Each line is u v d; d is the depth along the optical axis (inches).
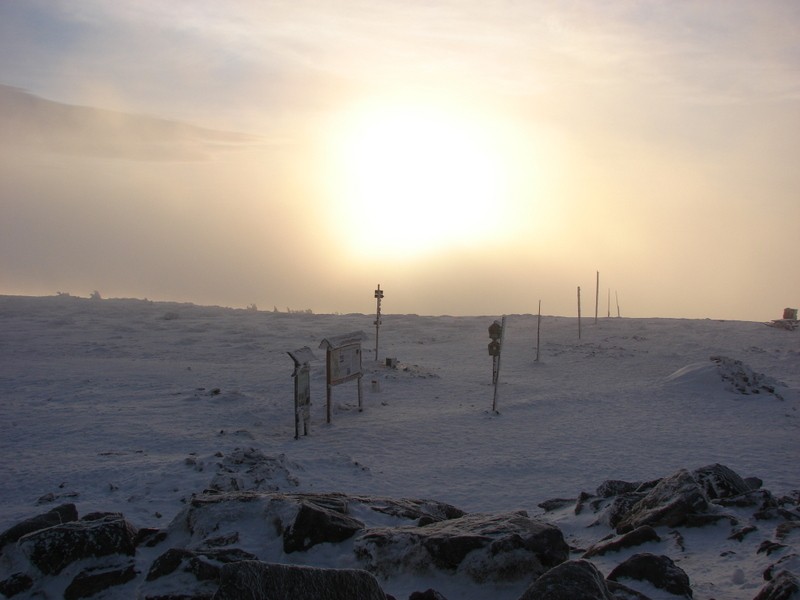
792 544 364.5
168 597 296.7
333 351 978.7
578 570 260.1
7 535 369.4
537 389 1232.2
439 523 361.1
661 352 1640.0
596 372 1421.0
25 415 949.8
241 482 627.5
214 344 1755.7
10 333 1865.2
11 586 331.9
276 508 366.0
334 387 1220.5
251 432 892.0
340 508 396.8
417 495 648.4
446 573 319.0
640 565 326.0
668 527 414.6
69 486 633.0
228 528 364.5
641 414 1048.8
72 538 344.8
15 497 609.3
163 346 1711.4
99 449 785.6
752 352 1653.5
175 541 371.2
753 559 358.9
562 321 2202.3
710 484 486.9
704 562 366.0
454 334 1959.9
